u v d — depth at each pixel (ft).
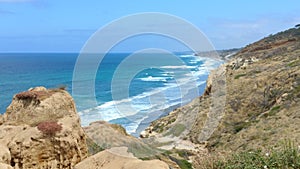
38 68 457.68
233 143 86.74
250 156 28.81
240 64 185.78
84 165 32.91
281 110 104.01
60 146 44.80
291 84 122.72
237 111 119.34
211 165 30.19
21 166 43.34
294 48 211.82
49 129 45.14
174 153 43.04
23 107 52.49
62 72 387.96
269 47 243.60
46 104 51.13
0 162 40.42
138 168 29.30
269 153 28.63
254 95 128.67
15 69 455.22
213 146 83.41
